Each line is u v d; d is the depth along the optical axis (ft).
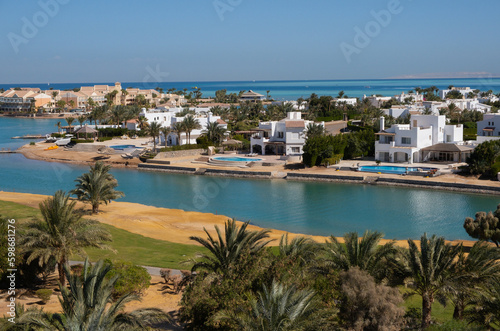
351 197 252.21
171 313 96.63
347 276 86.48
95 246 113.29
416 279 90.38
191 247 156.97
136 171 356.38
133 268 109.81
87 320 66.69
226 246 99.60
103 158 400.26
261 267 89.25
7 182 310.04
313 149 321.73
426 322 89.81
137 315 71.72
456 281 89.25
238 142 413.80
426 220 205.46
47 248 104.01
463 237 181.16
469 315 88.43
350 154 344.49
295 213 222.07
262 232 104.53
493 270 91.66
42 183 307.99
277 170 325.62
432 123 337.11
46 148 458.09
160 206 241.35
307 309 71.67
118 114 536.42
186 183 304.71
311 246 103.40
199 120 449.48
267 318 68.18
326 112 620.49
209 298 83.56
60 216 107.14
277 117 576.61
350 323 80.07
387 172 295.69
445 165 309.63
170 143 440.45
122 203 240.12
